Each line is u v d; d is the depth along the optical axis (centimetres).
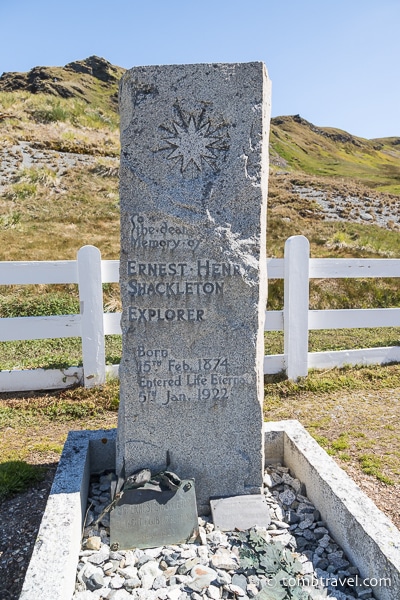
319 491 323
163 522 307
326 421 494
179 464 337
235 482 340
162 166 315
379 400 547
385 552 249
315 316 610
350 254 1284
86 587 265
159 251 318
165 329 325
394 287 1082
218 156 316
